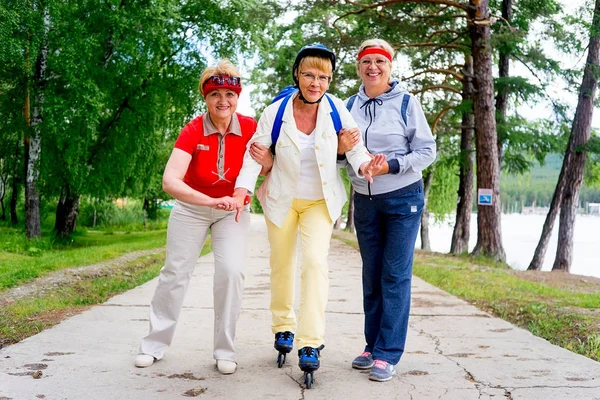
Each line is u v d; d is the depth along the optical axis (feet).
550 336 17.78
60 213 77.00
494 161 52.42
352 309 21.27
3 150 76.69
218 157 12.70
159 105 72.02
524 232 182.80
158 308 13.25
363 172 11.92
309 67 11.93
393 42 54.65
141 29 64.34
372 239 13.15
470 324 18.66
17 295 24.09
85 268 33.55
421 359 14.21
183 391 11.44
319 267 12.07
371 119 12.96
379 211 12.87
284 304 13.25
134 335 16.07
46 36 56.80
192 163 12.74
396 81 13.12
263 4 54.08
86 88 59.21
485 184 52.39
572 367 13.51
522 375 12.83
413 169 12.47
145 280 29.73
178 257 12.95
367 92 13.15
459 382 12.28
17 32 54.65
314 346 11.80
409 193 12.69
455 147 77.41
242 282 12.80
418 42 56.49
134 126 70.08
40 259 40.55
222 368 12.64
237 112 13.24
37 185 65.46
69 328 16.85
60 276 29.66
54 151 64.44
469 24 51.03
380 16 51.70
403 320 12.73
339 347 15.44
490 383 12.21
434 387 11.93
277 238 12.83
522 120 62.23
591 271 72.90
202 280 29.37
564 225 57.82
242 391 11.51
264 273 32.55
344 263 41.14
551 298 24.58
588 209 340.18
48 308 20.90
